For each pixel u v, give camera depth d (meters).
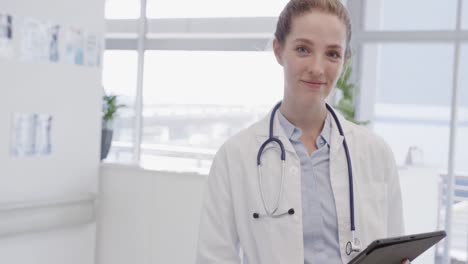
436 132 4.72
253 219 1.44
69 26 3.20
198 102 5.01
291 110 1.44
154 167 3.43
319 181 1.44
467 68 4.52
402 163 4.30
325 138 1.46
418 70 4.74
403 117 4.82
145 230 3.41
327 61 1.35
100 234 3.54
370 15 4.78
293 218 1.40
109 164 3.52
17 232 2.96
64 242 3.30
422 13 4.62
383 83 4.85
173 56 5.06
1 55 2.82
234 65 4.84
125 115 5.23
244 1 4.75
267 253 1.41
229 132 4.93
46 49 3.06
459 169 4.55
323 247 1.40
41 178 3.10
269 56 4.70
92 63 3.38
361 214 1.42
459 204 4.57
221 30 4.85
